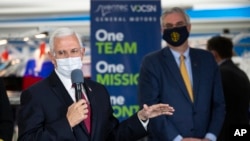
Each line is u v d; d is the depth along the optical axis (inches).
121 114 275.1
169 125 199.6
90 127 144.9
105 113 150.2
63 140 132.0
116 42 275.3
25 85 323.6
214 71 212.8
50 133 132.3
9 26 462.6
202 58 212.7
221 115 206.8
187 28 211.0
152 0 277.0
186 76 207.8
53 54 144.5
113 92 274.8
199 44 443.2
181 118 202.4
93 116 145.6
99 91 153.8
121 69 275.1
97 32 274.8
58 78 146.5
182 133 201.8
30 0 415.8
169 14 210.1
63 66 142.4
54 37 144.2
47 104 141.9
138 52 276.2
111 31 275.6
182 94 204.4
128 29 275.7
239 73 263.3
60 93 144.0
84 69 410.6
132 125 152.2
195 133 202.8
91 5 274.7
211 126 204.7
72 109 134.6
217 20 451.8
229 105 255.0
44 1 420.5
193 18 451.5
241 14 448.1
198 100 204.8
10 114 172.4
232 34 481.7
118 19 275.6
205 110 205.3
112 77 274.8
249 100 274.7
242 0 426.9
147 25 276.5
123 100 275.1
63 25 460.4
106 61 274.8
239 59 422.3
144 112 150.6
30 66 460.1
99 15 274.8
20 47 533.6
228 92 255.4
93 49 274.8
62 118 134.9
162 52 213.0
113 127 154.7
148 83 207.3
